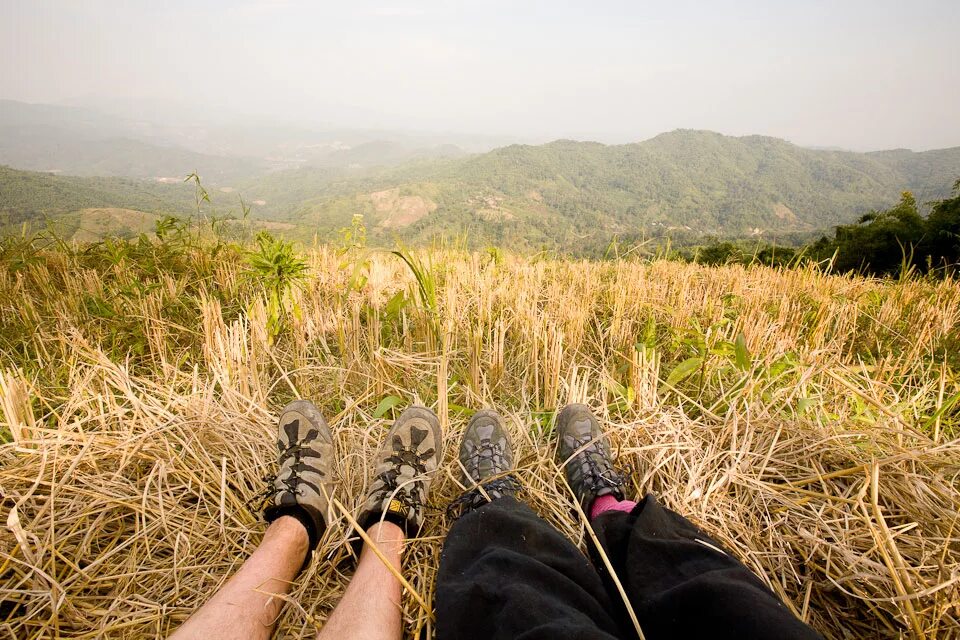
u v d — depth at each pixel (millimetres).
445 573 1168
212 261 3959
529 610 970
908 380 2299
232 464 1746
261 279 2811
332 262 4199
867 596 1273
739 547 1456
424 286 2637
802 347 2875
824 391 2238
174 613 1260
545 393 2342
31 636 1153
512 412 2250
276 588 1201
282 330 2986
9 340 2549
